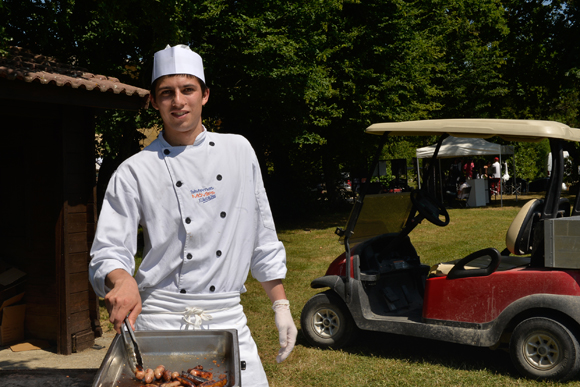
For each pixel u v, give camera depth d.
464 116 21.67
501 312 4.00
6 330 5.28
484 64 20.97
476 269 4.14
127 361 1.40
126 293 1.39
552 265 3.86
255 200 1.80
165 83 1.62
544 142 29.64
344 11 15.14
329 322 4.88
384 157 26.14
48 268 5.29
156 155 1.65
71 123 5.14
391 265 5.02
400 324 4.42
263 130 15.10
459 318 4.16
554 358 3.84
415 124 4.56
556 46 19.91
